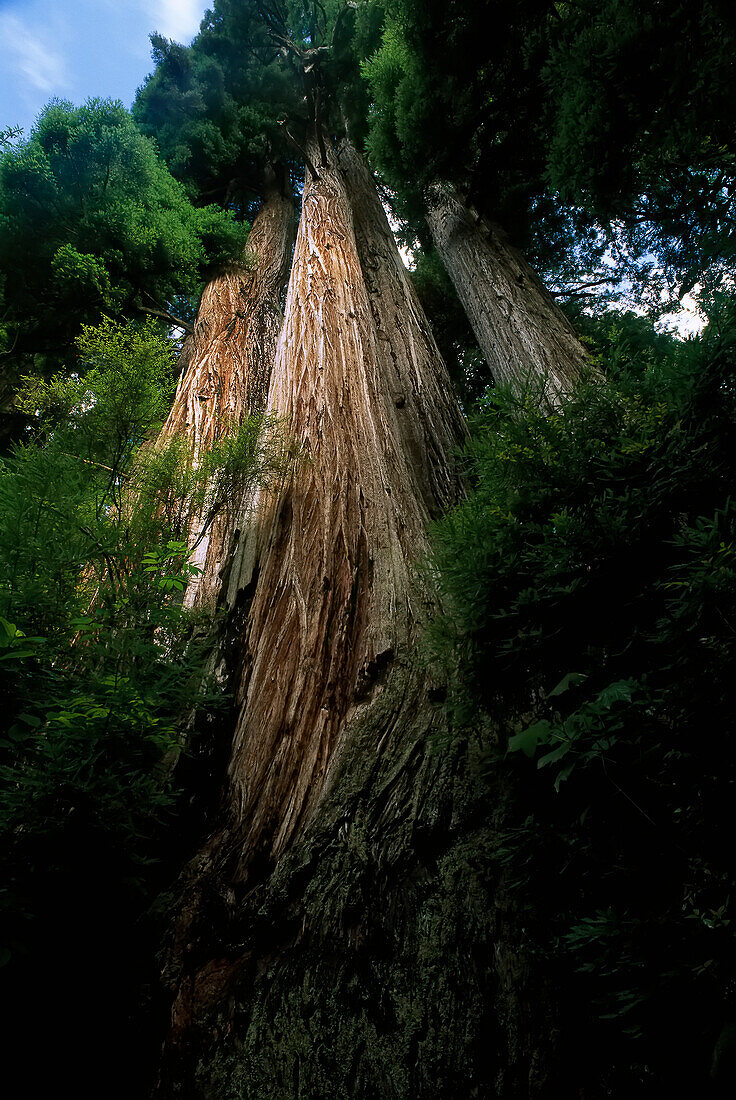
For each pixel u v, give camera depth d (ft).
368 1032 5.27
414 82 17.47
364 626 9.31
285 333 17.71
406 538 10.84
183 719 8.89
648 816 4.69
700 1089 4.21
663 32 9.42
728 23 8.37
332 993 5.63
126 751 6.57
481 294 17.72
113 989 6.21
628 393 6.20
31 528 7.98
